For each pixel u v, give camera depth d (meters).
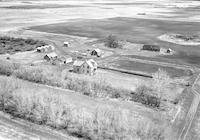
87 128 22.61
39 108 25.30
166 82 40.03
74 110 26.34
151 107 32.31
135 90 38.59
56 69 50.47
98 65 58.94
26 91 30.38
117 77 49.69
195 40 99.31
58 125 23.28
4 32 104.12
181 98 37.53
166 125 25.64
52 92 32.31
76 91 35.06
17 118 24.28
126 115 25.22
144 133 21.84
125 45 86.56
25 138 20.56
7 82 31.83
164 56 71.94
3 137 20.38
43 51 70.88
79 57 66.88
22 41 85.25
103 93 35.50
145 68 57.97
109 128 22.39
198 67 60.12
